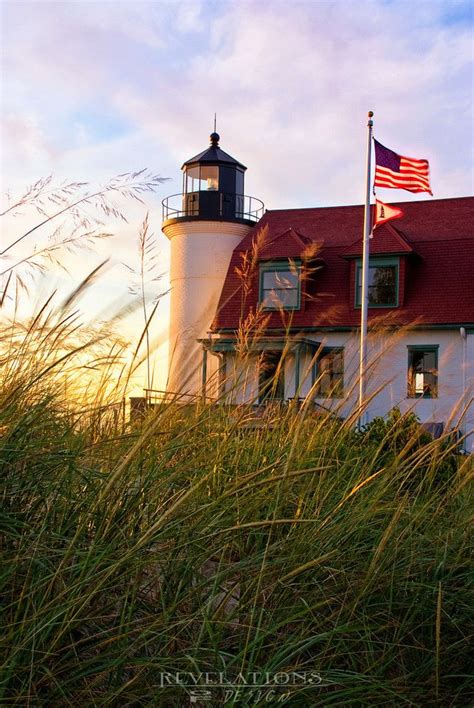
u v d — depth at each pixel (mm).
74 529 2742
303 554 3020
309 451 3838
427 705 2906
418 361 24781
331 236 27734
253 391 4379
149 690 2420
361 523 3436
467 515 3748
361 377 4438
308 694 2629
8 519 2510
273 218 30344
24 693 2211
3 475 2711
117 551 2508
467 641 3170
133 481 2840
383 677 2805
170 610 2467
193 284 29750
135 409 3645
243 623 2822
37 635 2305
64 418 3297
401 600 3229
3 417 2785
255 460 3820
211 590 2861
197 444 3543
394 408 5121
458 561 3447
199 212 30344
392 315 5031
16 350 3250
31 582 2445
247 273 5055
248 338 4535
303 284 25766
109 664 2301
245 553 3291
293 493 3688
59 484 2793
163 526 2676
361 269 25594
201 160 30766
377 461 4293
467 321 24359
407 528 3451
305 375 4438
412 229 27359
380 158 20156
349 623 2848
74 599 2273
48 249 3336
